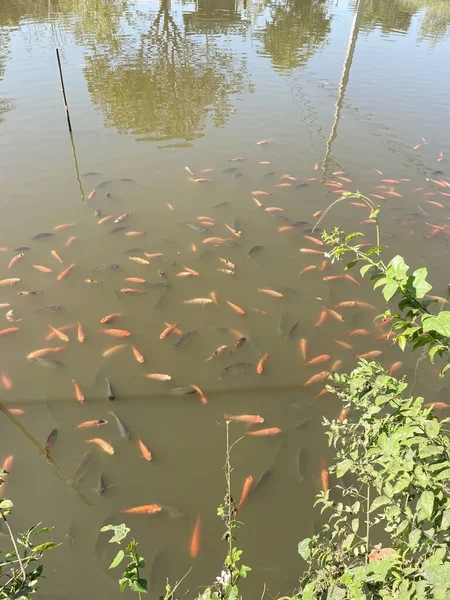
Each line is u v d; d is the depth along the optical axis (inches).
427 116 250.4
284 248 151.7
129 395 107.3
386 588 47.8
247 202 173.2
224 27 402.3
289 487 91.5
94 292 133.3
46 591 76.5
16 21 387.9
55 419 101.8
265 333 123.5
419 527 51.3
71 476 92.2
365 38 391.2
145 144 214.4
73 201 170.9
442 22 452.1
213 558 81.4
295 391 109.2
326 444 98.7
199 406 105.7
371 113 252.2
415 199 177.6
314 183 185.9
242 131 229.5
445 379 111.3
